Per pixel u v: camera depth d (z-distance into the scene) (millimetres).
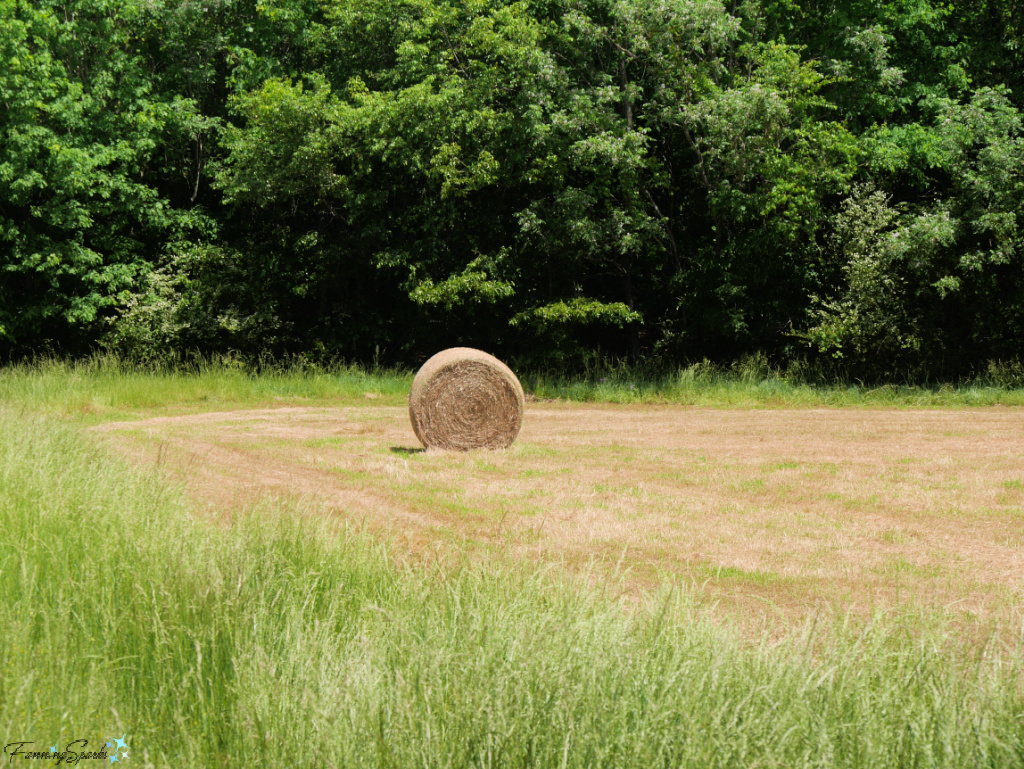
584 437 14656
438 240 25219
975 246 21516
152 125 27125
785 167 22016
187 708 3426
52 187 25922
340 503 8578
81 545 5402
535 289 25906
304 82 29484
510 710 3012
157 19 28906
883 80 23734
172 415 18625
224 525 6586
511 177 24828
